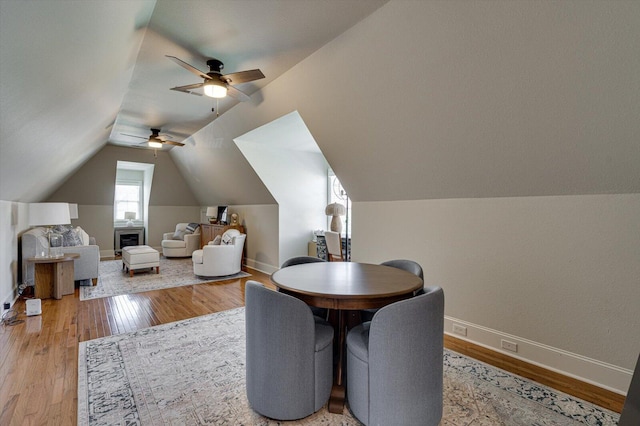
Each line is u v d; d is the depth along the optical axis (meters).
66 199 7.18
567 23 1.55
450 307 2.97
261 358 1.73
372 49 2.37
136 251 5.60
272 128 4.43
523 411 1.83
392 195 3.47
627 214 1.98
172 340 2.81
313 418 1.75
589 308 2.14
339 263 2.66
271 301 1.69
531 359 2.42
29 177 3.48
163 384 2.09
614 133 1.77
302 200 5.97
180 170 8.13
